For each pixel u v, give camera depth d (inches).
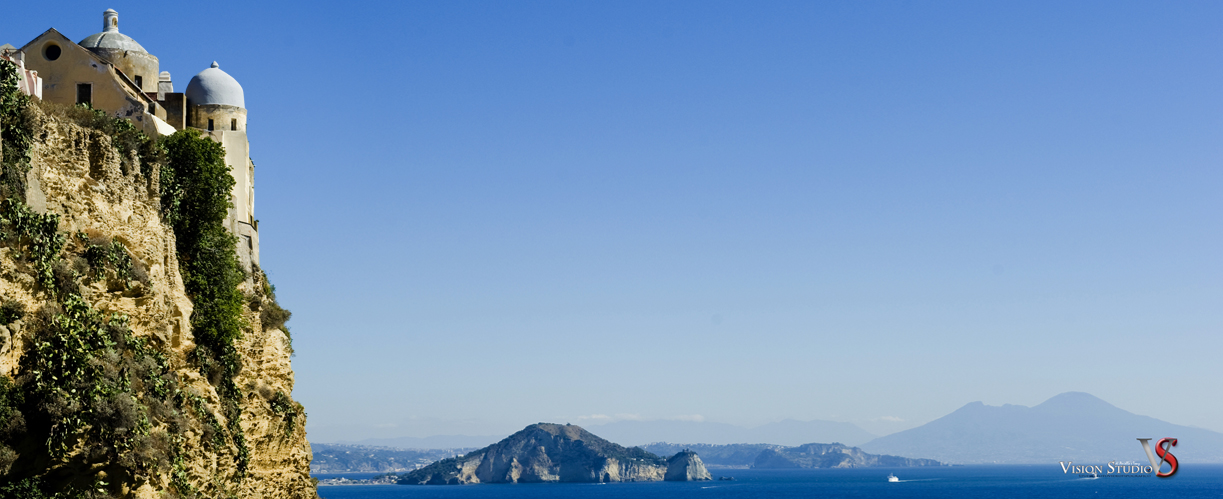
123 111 2452.0
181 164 2135.8
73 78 2454.5
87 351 1488.7
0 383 1364.4
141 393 1611.7
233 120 2883.9
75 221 1641.2
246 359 2363.4
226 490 2047.2
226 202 2247.8
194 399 1877.5
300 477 2588.6
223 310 2161.7
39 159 1579.7
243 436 2143.2
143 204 1860.2
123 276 1691.7
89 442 1448.1
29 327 1434.5
